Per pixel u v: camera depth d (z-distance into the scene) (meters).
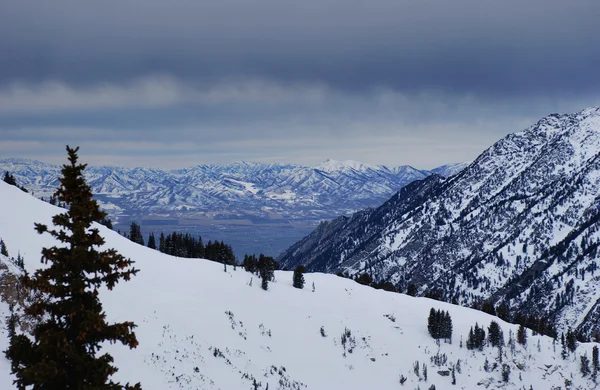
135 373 58.94
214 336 86.06
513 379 118.94
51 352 19.36
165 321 80.38
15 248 80.06
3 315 52.09
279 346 99.62
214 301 104.75
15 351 19.78
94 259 20.19
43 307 20.03
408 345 121.88
